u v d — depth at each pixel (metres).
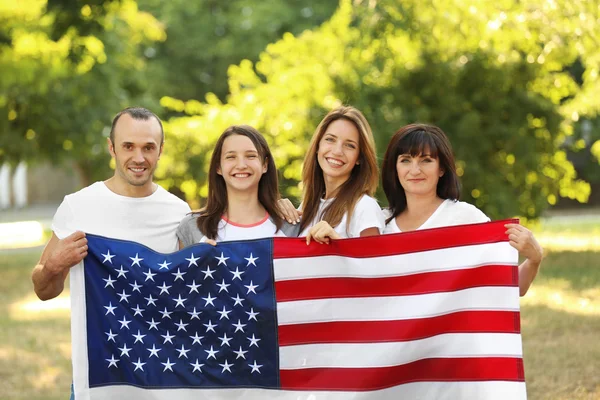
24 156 27.56
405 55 20.08
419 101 19.84
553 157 20.98
